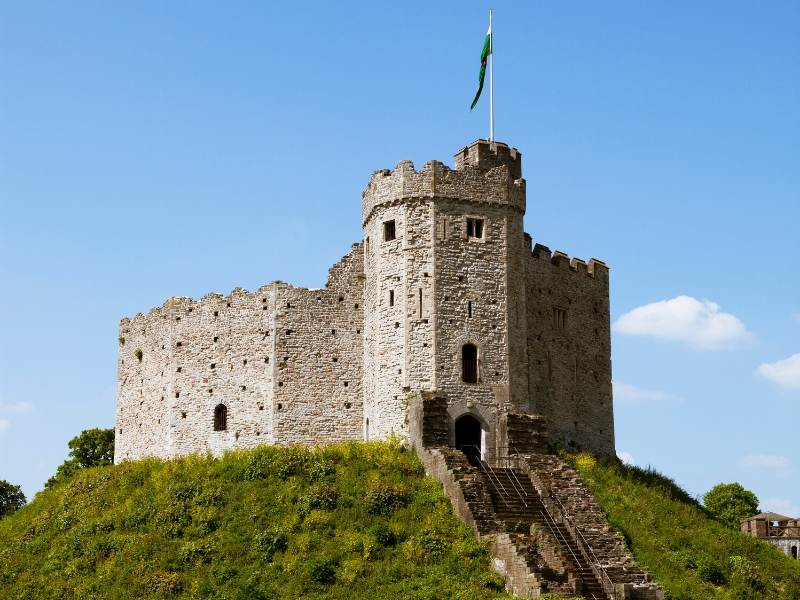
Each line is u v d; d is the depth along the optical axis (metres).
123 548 65.75
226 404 80.94
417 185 76.12
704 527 72.69
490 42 81.75
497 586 57.78
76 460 102.56
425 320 74.12
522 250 77.94
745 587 65.12
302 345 80.19
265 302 80.94
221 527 65.62
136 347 88.19
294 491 67.12
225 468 71.44
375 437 74.94
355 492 66.31
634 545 65.88
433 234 75.44
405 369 73.69
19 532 74.19
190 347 83.06
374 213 77.88
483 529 61.66
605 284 90.50
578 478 69.00
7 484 107.25
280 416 79.00
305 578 59.50
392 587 57.81
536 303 82.06
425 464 68.62
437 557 60.06
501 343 75.06
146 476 74.56
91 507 72.81
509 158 80.50
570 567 58.66
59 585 64.25
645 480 78.88
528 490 67.25
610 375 89.25
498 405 73.88
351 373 80.06
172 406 82.75
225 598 58.88
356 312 80.88
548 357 82.12
